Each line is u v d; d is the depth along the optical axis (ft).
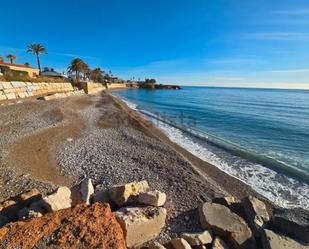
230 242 19.13
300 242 18.92
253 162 49.03
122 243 15.33
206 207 22.40
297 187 37.37
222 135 76.79
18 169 32.83
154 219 19.89
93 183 32.17
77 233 14.83
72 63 273.95
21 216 19.30
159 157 45.42
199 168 42.65
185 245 17.22
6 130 54.70
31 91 132.87
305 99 288.10
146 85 568.41
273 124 98.73
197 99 252.21
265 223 20.95
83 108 114.21
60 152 43.73
